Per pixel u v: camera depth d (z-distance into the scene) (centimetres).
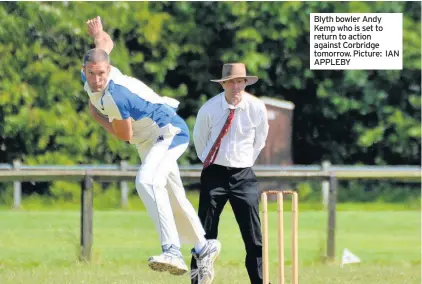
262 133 2575
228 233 4947
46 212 6644
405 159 9575
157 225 2261
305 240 4759
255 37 8875
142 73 8950
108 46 2391
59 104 8262
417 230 5462
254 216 2575
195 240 2470
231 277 3148
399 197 8850
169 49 8831
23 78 8144
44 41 8206
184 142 2373
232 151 2548
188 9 8862
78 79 8294
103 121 2367
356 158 9600
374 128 9444
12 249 4231
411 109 9419
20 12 8044
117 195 8288
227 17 8900
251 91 9312
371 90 9325
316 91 9388
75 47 8300
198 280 2483
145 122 2316
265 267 2320
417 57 9212
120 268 3453
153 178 2286
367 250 4403
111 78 2214
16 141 8344
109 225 5509
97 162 8612
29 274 3234
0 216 6138
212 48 9038
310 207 7525
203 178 2578
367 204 8294
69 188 8338
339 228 5556
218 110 2548
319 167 7069
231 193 2561
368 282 3128
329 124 9519
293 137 9500
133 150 8656
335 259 3781
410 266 3675
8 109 8156
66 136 8388
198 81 9069
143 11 8462
